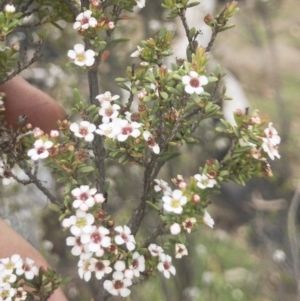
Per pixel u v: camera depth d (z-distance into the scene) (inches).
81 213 13.8
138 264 14.2
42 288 14.5
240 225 45.6
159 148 14.3
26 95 18.8
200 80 13.9
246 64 67.6
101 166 14.9
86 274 14.0
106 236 13.9
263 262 38.0
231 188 46.8
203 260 40.9
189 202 13.9
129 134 13.9
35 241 28.3
